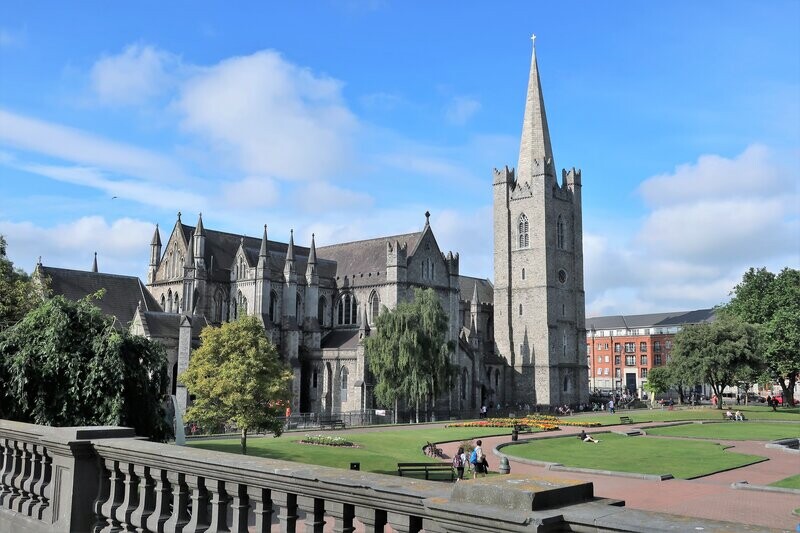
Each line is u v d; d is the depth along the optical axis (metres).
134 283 112.62
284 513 10.84
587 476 51.53
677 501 40.44
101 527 14.16
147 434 30.97
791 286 143.25
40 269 101.62
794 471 54.78
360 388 111.75
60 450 14.63
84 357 28.95
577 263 160.50
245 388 59.66
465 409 131.62
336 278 133.75
